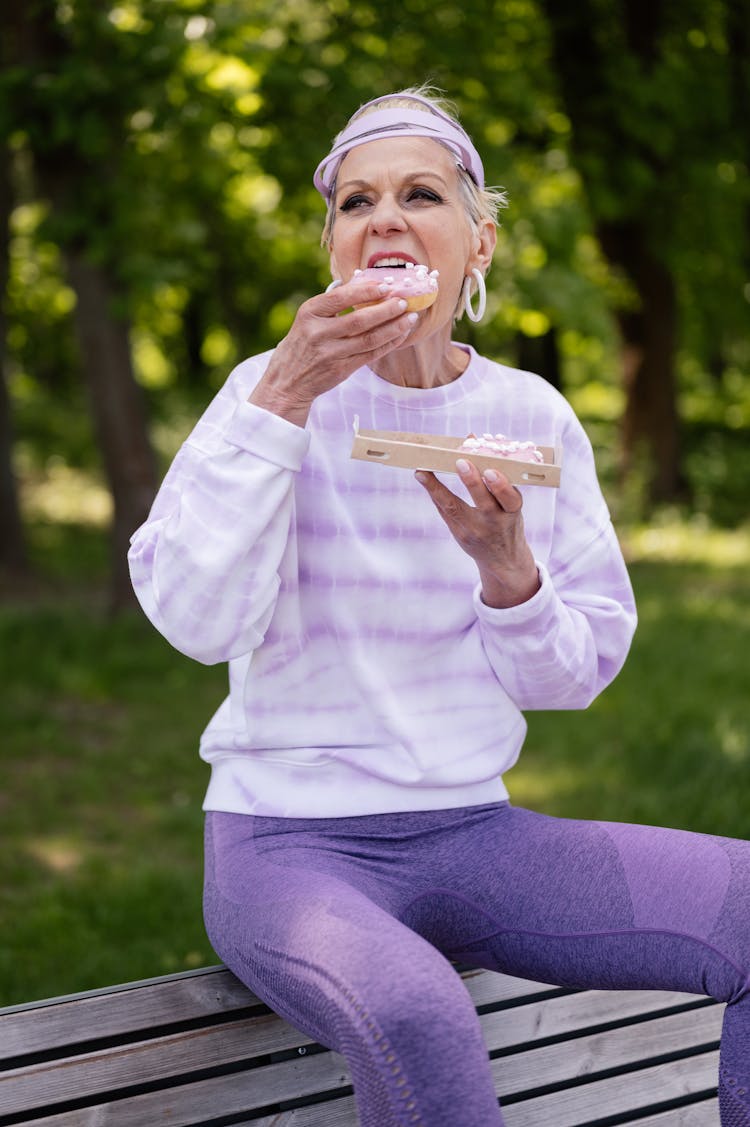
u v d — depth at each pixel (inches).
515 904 66.4
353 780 68.9
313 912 59.4
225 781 70.6
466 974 74.5
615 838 66.9
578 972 65.3
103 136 266.4
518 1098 74.4
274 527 64.9
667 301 515.8
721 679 271.3
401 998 53.7
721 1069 60.1
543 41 405.4
